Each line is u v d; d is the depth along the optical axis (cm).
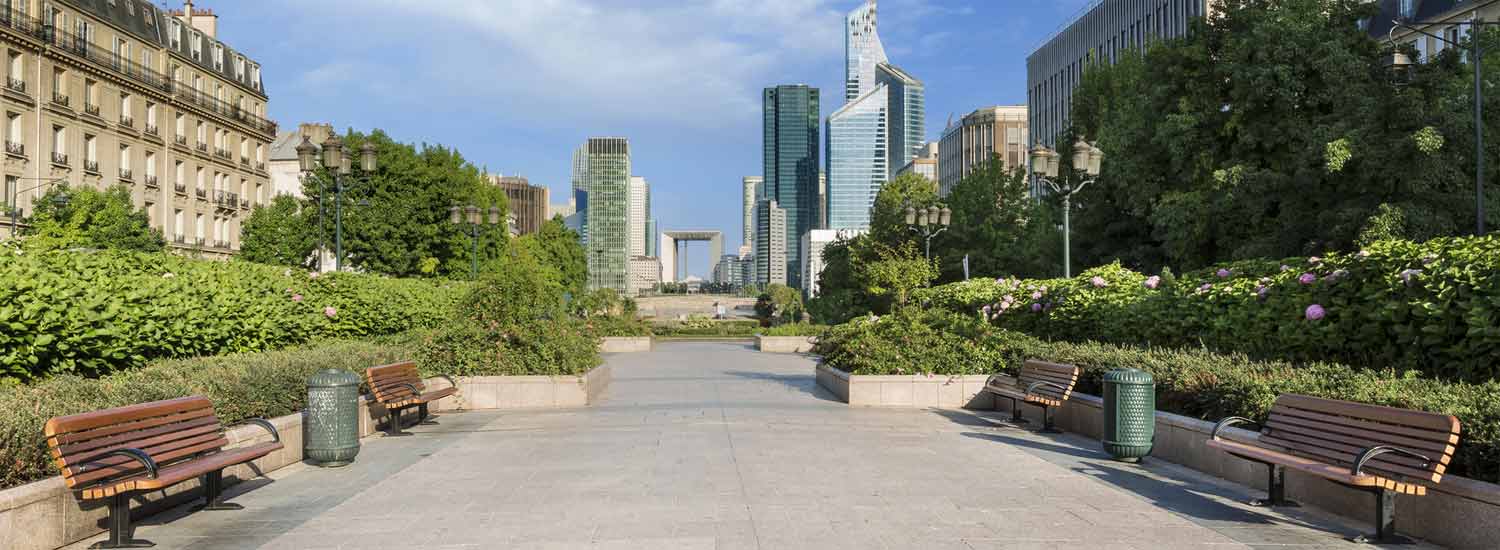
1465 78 2650
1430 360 877
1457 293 834
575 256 8450
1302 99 2698
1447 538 614
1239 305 1162
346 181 4272
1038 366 1306
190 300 1134
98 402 736
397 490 820
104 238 4184
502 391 1534
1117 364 1182
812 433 1196
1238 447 771
